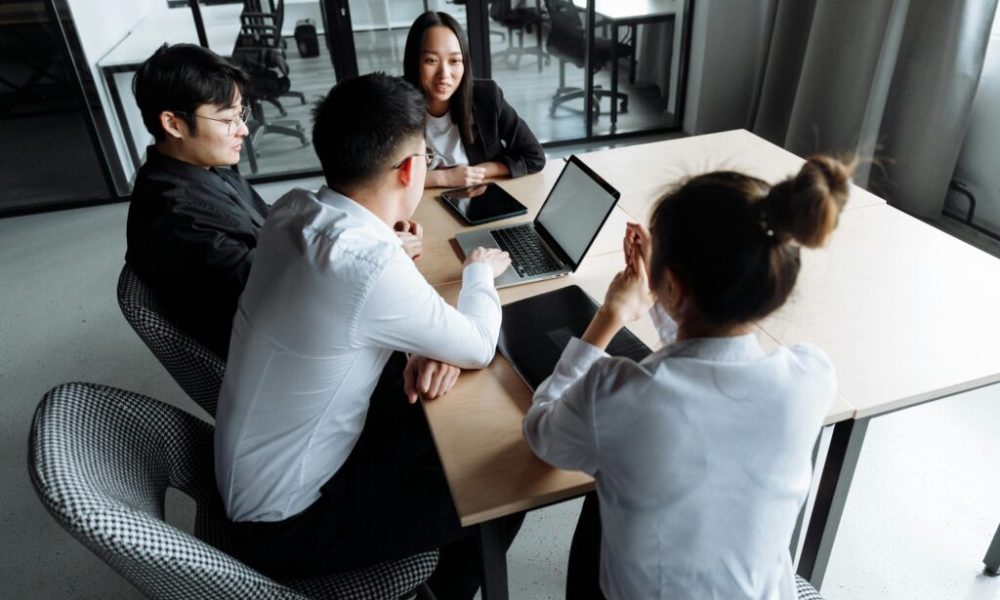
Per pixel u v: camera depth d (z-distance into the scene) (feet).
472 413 4.05
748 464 2.63
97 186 12.70
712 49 13.58
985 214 10.36
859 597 5.50
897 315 4.68
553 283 5.23
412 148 3.74
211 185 5.69
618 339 4.48
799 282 2.83
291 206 3.83
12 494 6.72
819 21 11.16
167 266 5.31
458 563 4.84
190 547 3.03
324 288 3.48
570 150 14.24
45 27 11.31
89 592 5.81
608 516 2.94
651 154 7.52
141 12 14.03
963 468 6.57
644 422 2.61
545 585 5.73
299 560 3.99
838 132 11.56
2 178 12.60
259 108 13.44
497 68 14.47
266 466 3.84
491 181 7.01
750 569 2.79
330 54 13.15
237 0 12.41
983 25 9.18
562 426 2.92
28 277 10.41
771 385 2.59
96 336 8.95
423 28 6.70
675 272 2.55
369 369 3.87
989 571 5.62
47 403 3.41
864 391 4.02
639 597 2.95
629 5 13.50
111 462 3.46
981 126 10.07
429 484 4.26
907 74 10.21
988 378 4.13
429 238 5.96
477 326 4.28
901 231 5.74
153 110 5.23
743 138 7.87
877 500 6.28
